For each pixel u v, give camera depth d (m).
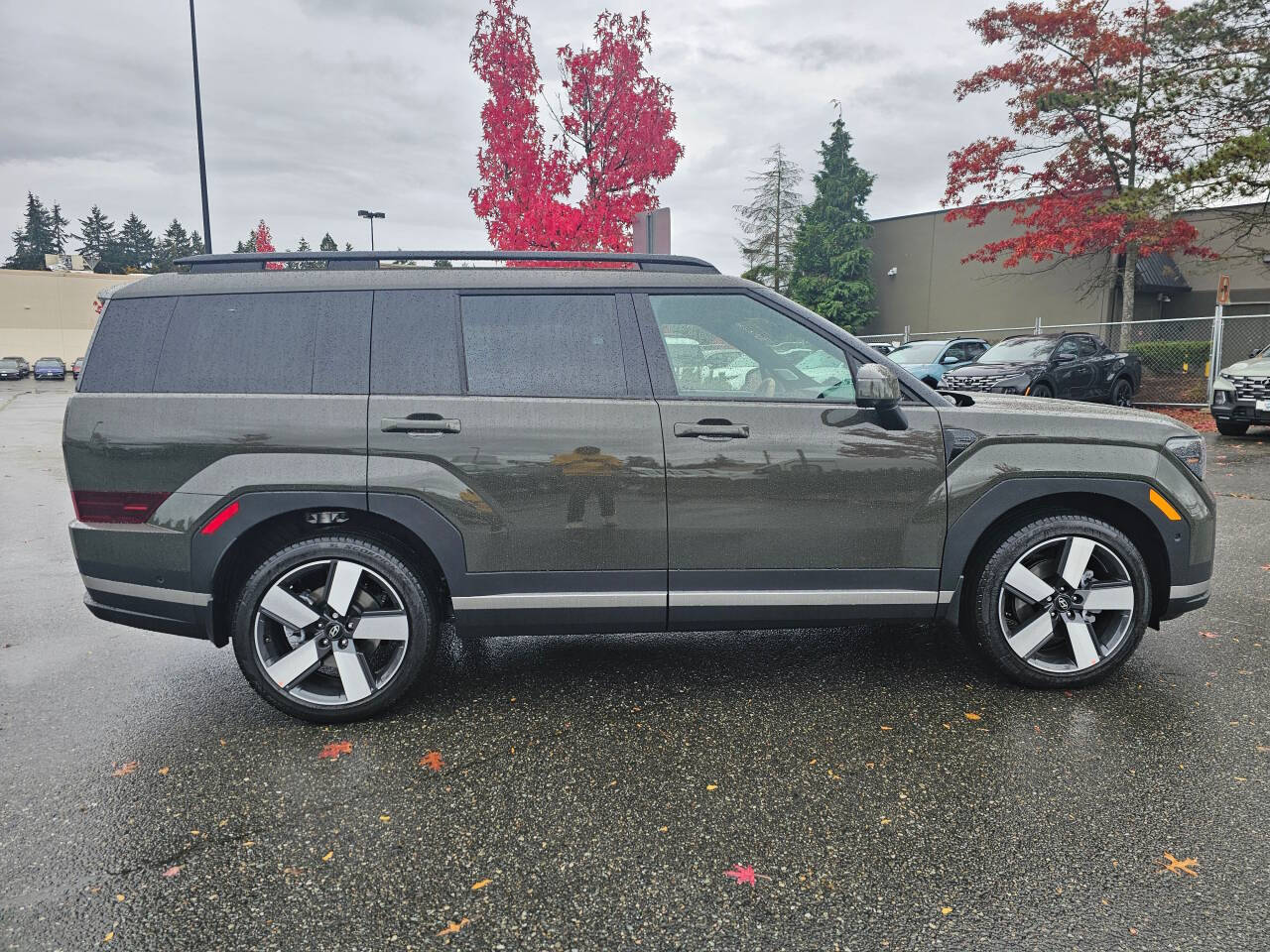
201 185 18.36
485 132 12.94
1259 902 2.14
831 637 4.31
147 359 3.21
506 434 3.19
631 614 3.32
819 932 2.06
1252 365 12.28
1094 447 3.39
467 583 3.23
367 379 3.21
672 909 2.15
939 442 3.33
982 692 3.54
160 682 3.78
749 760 2.97
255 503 3.13
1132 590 3.45
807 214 37.56
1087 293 24.97
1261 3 16.66
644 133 12.70
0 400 27.59
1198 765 2.88
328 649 3.27
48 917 2.14
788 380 3.38
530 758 3.00
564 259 3.38
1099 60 18.42
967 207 21.47
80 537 3.19
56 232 116.81
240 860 2.39
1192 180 15.73
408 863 2.37
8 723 3.34
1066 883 2.24
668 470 3.23
